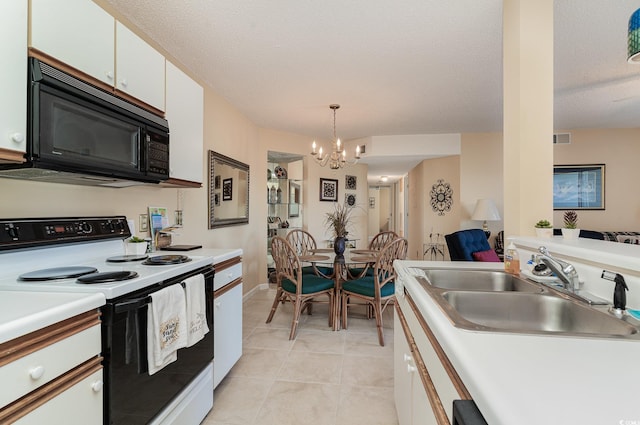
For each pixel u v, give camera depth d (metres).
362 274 3.45
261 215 4.67
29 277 1.26
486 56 2.60
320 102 3.66
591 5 1.97
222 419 1.82
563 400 0.53
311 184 5.30
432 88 3.26
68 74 1.31
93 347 1.10
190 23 2.17
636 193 4.76
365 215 6.08
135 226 2.16
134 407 1.25
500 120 4.35
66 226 1.60
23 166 1.19
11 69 1.09
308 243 5.01
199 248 2.37
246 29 2.23
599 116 4.23
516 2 1.81
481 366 0.64
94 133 1.40
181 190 2.73
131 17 2.10
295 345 2.79
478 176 5.05
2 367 0.81
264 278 4.72
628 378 0.60
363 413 1.88
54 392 0.95
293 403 1.97
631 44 1.42
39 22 1.19
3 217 1.38
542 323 1.20
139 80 1.73
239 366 2.43
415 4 1.96
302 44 2.43
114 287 1.17
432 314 0.95
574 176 4.89
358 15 2.07
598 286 1.15
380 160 5.65
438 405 0.86
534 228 1.77
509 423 0.47
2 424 0.81
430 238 5.56
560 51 2.55
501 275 1.63
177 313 1.47
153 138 1.75
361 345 2.80
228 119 3.66
